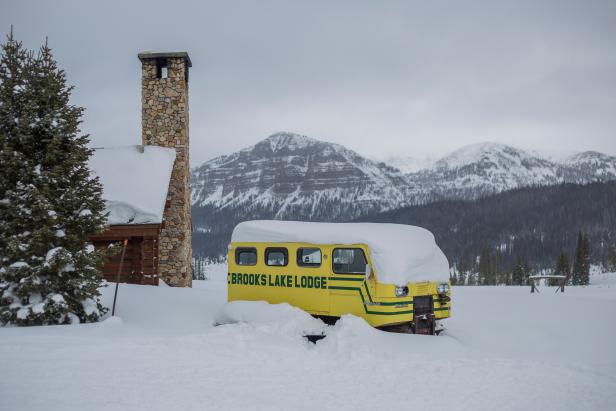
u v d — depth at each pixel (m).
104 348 9.35
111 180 22.33
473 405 6.73
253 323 11.48
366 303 11.28
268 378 7.88
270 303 12.64
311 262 12.16
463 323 14.39
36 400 6.41
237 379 7.76
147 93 25.95
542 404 6.80
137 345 9.66
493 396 7.12
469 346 11.44
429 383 7.71
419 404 6.75
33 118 12.68
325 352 9.60
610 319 15.10
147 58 25.86
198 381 7.55
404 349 9.79
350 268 11.66
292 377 8.00
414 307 11.77
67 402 6.37
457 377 8.02
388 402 6.82
